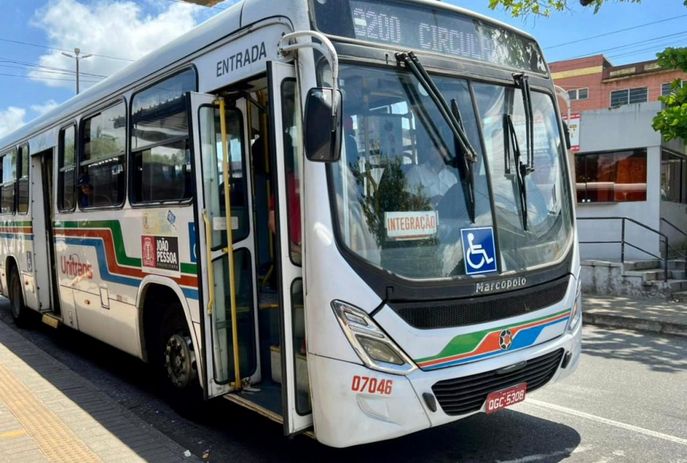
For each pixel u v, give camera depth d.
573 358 4.62
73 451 4.51
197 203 4.41
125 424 5.12
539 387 4.36
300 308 3.79
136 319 5.84
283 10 3.95
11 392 6.00
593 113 14.03
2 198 10.19
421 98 4.05
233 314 4.58
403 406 3.63
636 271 12.28
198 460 4.42
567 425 5.18
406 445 4.77
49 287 8.47
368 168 3.78
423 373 3.70
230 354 4.59
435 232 3.93
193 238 4.86
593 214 14.15
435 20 4.33
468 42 4.48
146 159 5.64
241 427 5.26
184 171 5.01
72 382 6.40
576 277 4.74
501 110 4.48
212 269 4.49
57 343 8.68
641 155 13.52
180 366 5.38
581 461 4.45
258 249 4.83
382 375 3.59
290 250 3.74
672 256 13.75
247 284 4.69
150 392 6.36
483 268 4.07
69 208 7.38
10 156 9.64
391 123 3.91
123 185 6.03
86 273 6.91
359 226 3.67
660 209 13.37
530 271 4.30
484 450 4.66
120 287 6.11
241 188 4.68
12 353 7.79
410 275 3.75
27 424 5.07
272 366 4.73
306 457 4.59
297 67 3.75
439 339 3.75
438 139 4.07
